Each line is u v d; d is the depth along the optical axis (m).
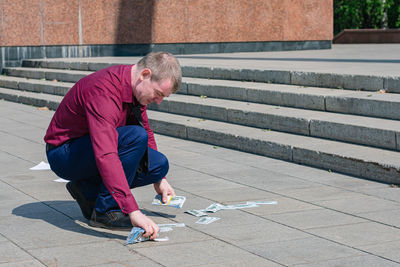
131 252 3.60
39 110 11.01
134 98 3.74
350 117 6.99
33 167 6.25
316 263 3.42
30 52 15.24
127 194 3.60
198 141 7.74
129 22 16.33
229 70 9.86
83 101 3.71
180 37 16.72
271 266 3.38
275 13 17.91
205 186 5.39
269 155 6.71
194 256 3.53
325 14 18.75
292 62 11.73
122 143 3.79
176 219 4.34
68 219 4.30
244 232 4.01
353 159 5.75
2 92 12.89
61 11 15.55
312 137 6.89
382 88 7.69
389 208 4.62
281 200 4.88
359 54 15.15
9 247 3.69
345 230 4.06
